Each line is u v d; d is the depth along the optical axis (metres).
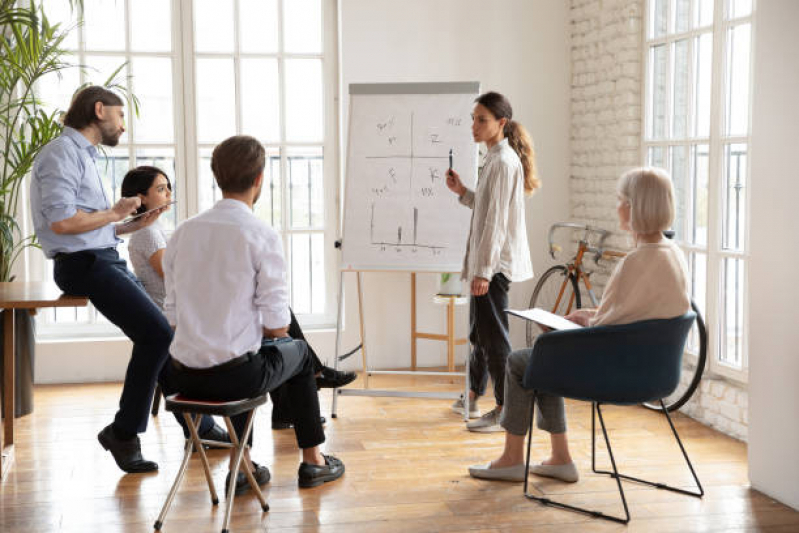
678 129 4.78
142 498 3.49
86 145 3.65
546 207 5.93
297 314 5.86
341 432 4.42
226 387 3.02
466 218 4.75
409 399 5.11
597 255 5.22
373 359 5.84
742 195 4.22
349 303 5.81
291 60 5.71
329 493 3.54
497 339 4.38
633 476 3.72
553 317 3.50
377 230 4.82
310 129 5.78
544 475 3.70
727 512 3.33
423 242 4.77
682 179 4.76
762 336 3.49
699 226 4.63
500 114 4.35
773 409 3.44
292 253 5.84
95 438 4.30
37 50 4.66
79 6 5.40
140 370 3.71
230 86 5.66
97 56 5.48
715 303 4.48
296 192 5.80
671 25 4.81
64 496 3.52
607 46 5.36
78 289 3.65
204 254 3.01
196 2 5.57
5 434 4.02
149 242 4.09
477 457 4.00
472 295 4.59
